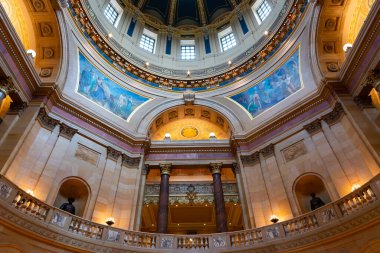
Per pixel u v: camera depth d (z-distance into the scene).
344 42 14.46
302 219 10.27
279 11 18.81
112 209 12.86
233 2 24.91
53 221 9.59
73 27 15.95
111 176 13.88
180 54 23.98
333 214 9.58
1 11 10.20
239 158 15.36
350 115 11.81
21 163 10.94
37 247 8.88
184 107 19.11
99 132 14.83
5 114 11.66
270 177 13.71
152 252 10.50
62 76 14.23
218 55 22.81
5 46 10.83
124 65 19.00
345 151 11.68
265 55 18.73
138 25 23.55
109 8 21.52
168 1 26.38
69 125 13.65
